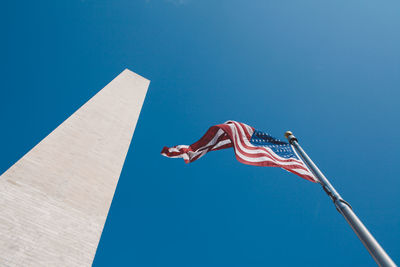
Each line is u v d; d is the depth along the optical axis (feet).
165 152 36.50
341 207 20.53
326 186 23.02
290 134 30.17
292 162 27.96
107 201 34.01
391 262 15.80
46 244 25.62
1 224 24.72
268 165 27.89
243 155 29.84
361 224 18.56
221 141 34.12
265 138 32.99
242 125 33.42
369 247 17.08
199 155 34.71
